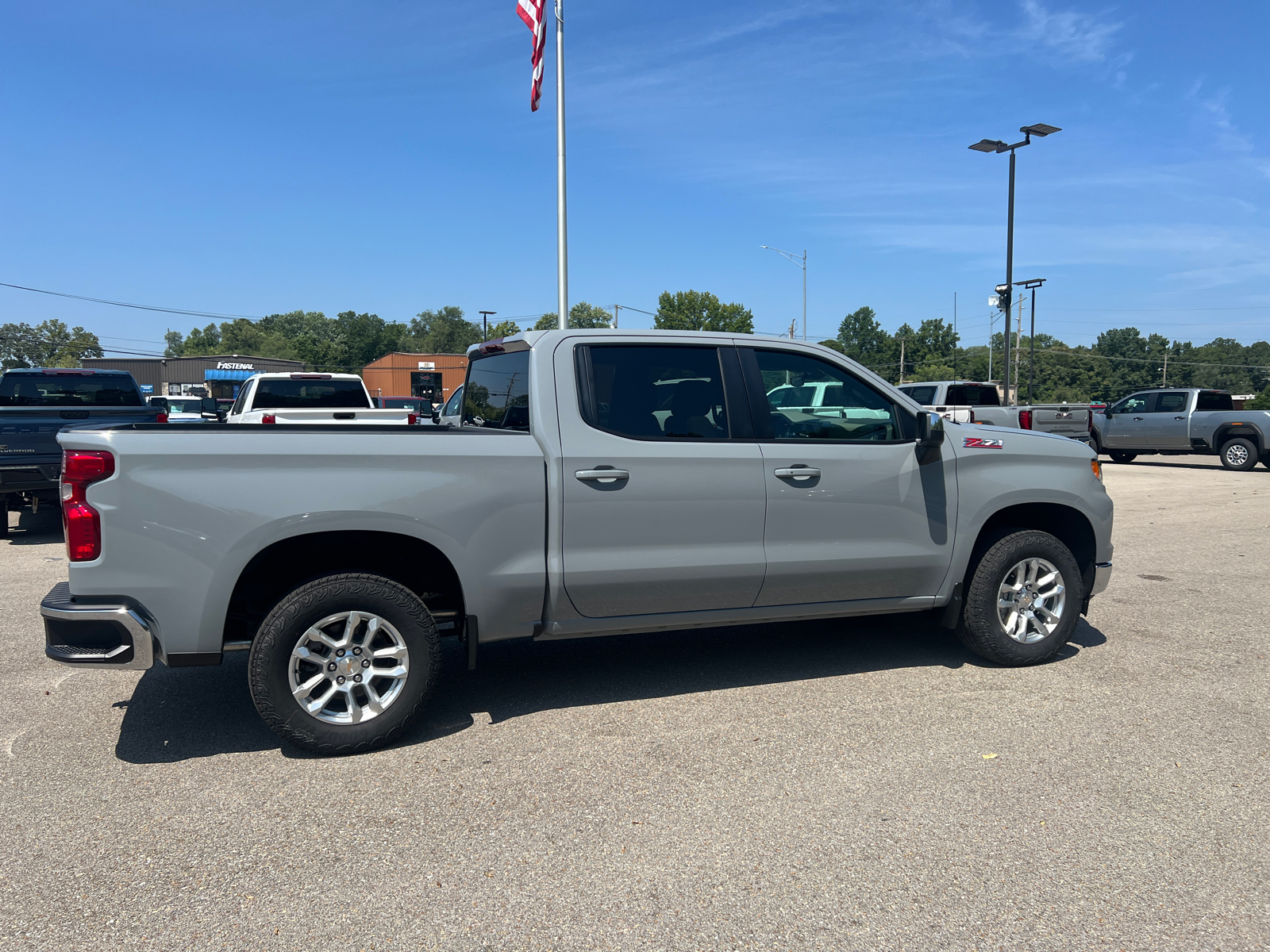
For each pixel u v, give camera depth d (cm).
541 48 1825
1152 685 467
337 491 366
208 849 298
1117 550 889
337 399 1378
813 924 256
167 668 499
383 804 332
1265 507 1228
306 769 364
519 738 397
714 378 440
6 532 1016
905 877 281
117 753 379
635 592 418
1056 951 243
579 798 337
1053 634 500
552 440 403
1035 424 1566
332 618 371
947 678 482
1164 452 1950
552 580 403
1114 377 13225
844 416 465
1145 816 321
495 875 282
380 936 250
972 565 495
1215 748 383
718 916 260
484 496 390
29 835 308
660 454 417
